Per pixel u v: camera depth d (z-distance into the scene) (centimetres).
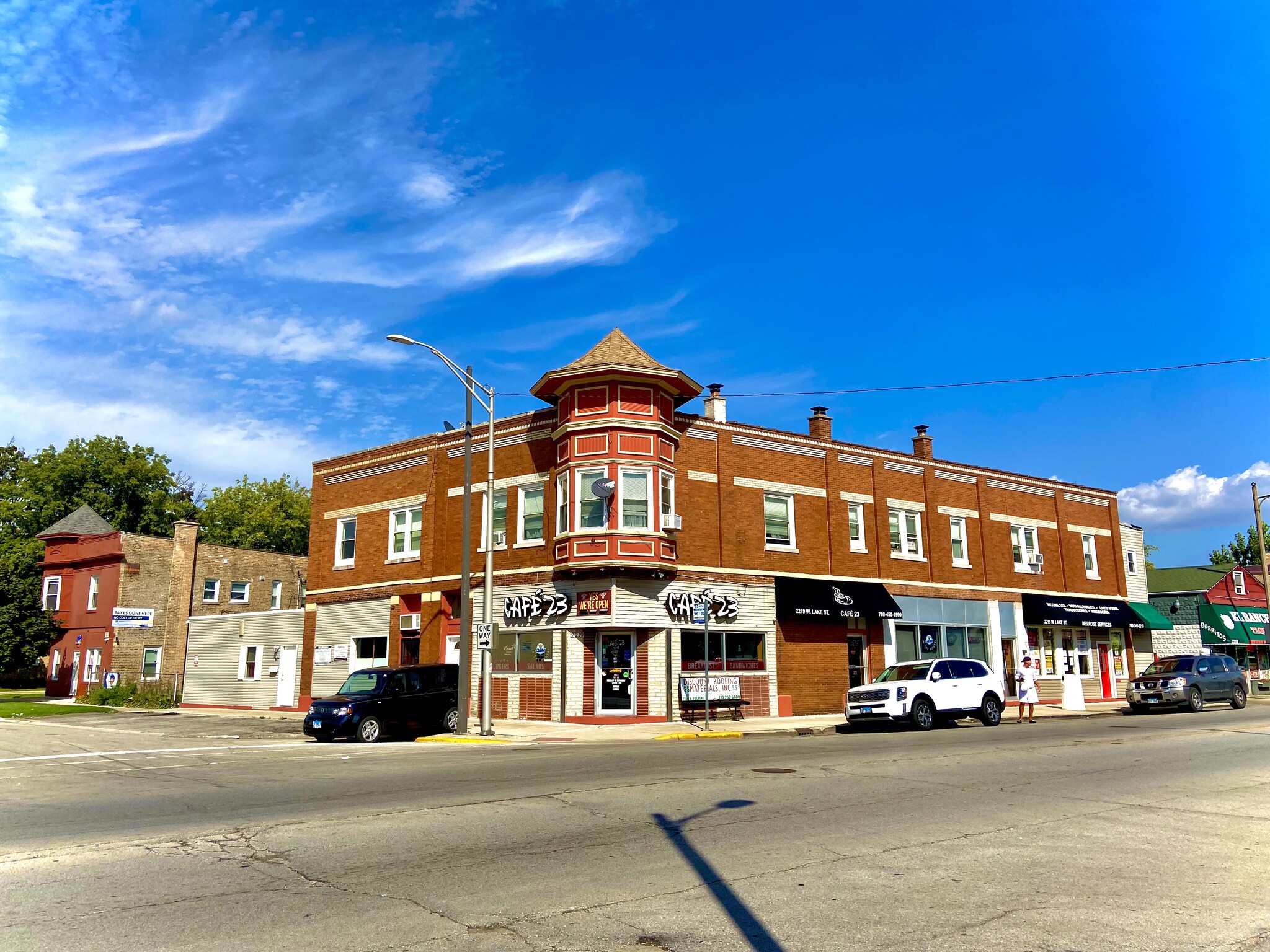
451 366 2334
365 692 2216
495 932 603
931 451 3441
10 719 3209
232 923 623
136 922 629
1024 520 3691
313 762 1642
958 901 665
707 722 2325
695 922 619
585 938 588
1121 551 4044
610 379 2602
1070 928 602
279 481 7456
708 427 2838
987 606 3456
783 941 579
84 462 6212
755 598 2817
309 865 789
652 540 2558
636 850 837
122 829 973
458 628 2931
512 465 2867
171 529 6594
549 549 2697
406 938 590
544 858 810
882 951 559
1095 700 3772
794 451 3030
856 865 777
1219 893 687
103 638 4525
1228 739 1834
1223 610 4388
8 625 4453
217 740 2262
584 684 2544
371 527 3244
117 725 2838
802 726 2455
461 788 1234
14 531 6116
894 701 2275
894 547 3238
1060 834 903
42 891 711
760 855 812
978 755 1590
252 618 3562
